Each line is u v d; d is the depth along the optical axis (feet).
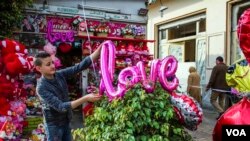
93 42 20.85
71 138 11.23
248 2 29.09
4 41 14.30
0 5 18.93
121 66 21.09
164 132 9.60
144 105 9.73
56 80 10.44
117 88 10.23
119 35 21.83
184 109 9.58
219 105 26.48
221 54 31.55
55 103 9.88
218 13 32.04
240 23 8.25
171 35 41.34
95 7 20.88
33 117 16.05
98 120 10.63
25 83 17.17
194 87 28.96
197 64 35.83
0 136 13.82
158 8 42.78
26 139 15.43
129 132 9.50
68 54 23.62
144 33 22.66
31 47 19.48
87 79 20.63
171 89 9.77
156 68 9.79
